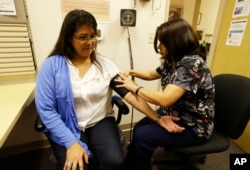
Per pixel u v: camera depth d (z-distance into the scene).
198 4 3.58
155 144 1.04
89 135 1.09
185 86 0.90
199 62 0.93
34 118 1.51
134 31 1.62
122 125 1.94
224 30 1.85
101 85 1.06
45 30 1.35
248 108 0.98
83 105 1.05
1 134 0.72
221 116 1.14
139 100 1.06
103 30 1.51
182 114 1.04
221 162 1.52
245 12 1.56
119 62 1.67
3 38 1.21
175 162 1.38
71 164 0.82
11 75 1.32
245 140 1.64
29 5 1.26
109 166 0.95
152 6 1.60
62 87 0.96
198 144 1.03
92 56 1.11
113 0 1.46
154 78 1.32
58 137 0.91
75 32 0.93
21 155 1.54
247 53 1.56
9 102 1.02
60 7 1.33
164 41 0.97
